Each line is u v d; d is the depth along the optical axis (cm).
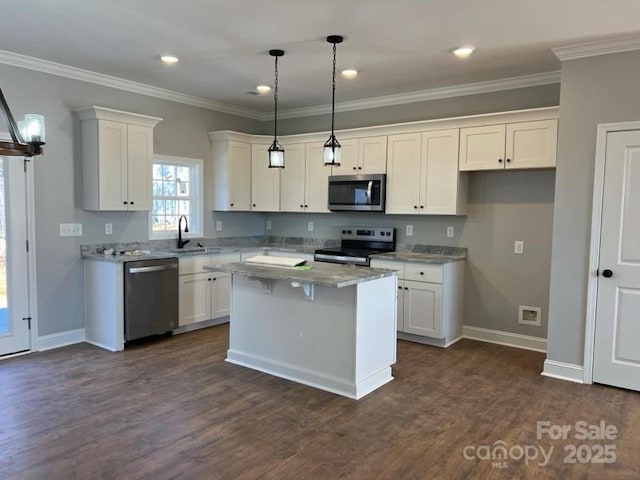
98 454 251
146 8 297
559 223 365
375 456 252
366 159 516
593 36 330
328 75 447
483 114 438
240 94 528
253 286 386
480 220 476
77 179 446
